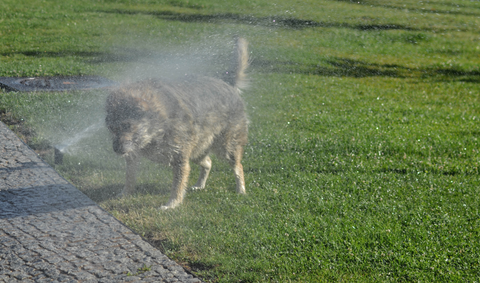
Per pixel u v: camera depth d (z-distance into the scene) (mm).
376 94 12438
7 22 17078
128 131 4379
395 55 19234
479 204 5453
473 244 4434
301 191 5469
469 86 14852
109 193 5117
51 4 21672
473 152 7594
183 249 4000
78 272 3402
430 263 4047
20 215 4184
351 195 5500
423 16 27328
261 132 7812
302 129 8352
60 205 4449
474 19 27859
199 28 19750
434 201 5473
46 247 3699
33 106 7402
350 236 4375
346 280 3729
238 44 5816
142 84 4777
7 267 3393
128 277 3395
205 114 5055
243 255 3975
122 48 14930
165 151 4777
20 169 5184
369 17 25594
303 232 4387
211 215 4691
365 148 7293
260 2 26984
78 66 11305
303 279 3695
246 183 5742
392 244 4289
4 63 10938
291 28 21828
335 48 19266
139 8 23234
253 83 12086
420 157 7230
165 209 4777
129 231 4066
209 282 3576
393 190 5707
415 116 10203
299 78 13359
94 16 20188
